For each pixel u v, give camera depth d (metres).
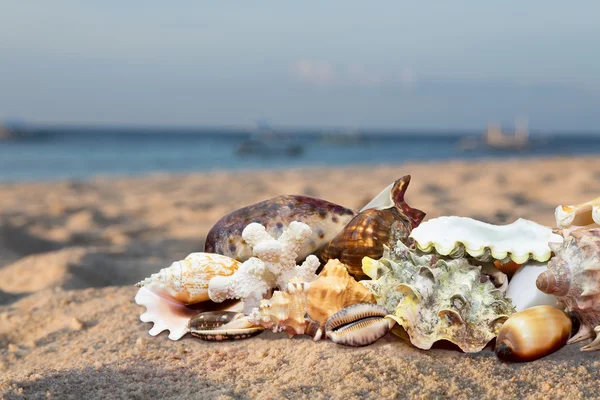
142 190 1.85
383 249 0.52
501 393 0.44
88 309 0.62
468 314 0.47
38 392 0.46
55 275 0.78
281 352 0.49
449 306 0.47
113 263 0.84
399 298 0.49
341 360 0.47
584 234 0.47
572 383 0.45
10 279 0.79
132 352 0.51
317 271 0.56
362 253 0.52
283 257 0.51
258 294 0.51
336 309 0.50
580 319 0.48
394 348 0.48
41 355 0.55
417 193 1.52
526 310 0.47
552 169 2.18
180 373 0.48
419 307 0.48
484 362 0.47
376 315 0.48
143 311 0.60
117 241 1.08
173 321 0.54
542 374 0.46
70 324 0.59
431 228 0.50
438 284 0.48
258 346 0.50
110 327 0.57
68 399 0.46
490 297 0.48
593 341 0.47
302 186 1.80
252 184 1.98
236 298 0.52
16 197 1.67
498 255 0.49
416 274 0.48
